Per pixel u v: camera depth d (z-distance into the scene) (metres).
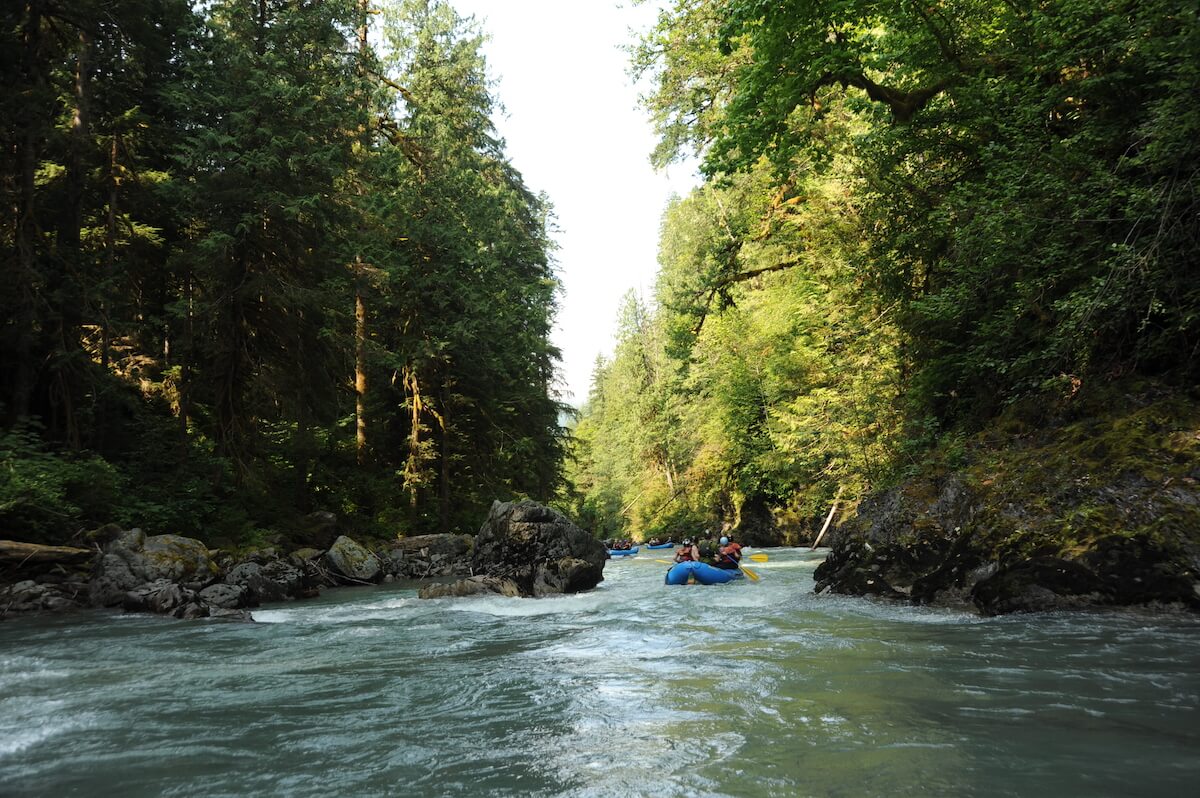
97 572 12.30
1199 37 6.78
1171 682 4.35
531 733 3.89
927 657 5.48
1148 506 7.28
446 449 29.00
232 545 17.23
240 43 19.31
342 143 22.28
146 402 22.28
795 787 2.82
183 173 20.75
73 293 17.22
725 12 12.32
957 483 9.39
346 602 13.11
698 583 14.59
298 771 3.37
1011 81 11.09
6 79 17.30
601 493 70.94
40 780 3.31
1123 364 9.20
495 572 15.09
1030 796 2.60
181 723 4.35
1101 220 8.18
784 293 28.41
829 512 27.77
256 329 20.28
